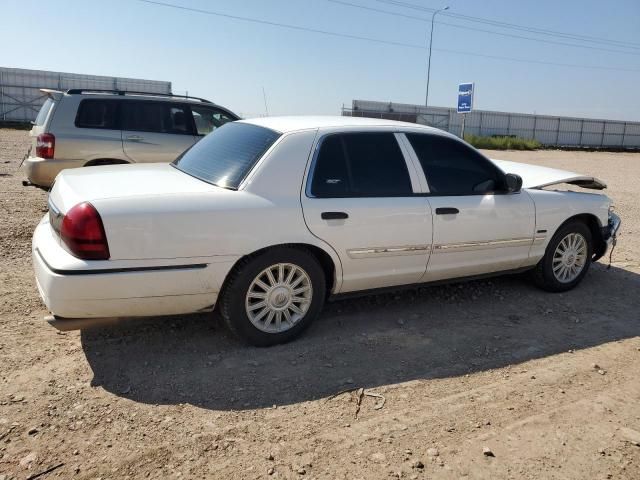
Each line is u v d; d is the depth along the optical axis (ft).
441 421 10.21
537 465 9.09
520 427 10.12
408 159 14.23
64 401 10.28
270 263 12.35
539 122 155.22
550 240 16.90
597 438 9.89
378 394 11.09
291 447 9.27
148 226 11.01
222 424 9.84
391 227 13.58
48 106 24.73
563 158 100.48
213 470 8.62
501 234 15.58
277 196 12.33
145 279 11.10
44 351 12.13
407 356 12.81
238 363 12.07
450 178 14.87
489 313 15.75
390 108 144.05
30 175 23.99
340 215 12.87
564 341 14.06
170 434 9.47
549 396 11.27
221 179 12.66
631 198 41.78
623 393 11.51
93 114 24.53
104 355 12.12
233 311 12.24
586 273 18.71
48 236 12.01
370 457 9.09
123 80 120.78
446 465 8.97
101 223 10.69
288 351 12.75
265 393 10.93
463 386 11.55
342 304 15.76
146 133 25.43
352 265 13.39
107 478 8.34
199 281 11.60
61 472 8.41
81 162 24.25
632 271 20.68
